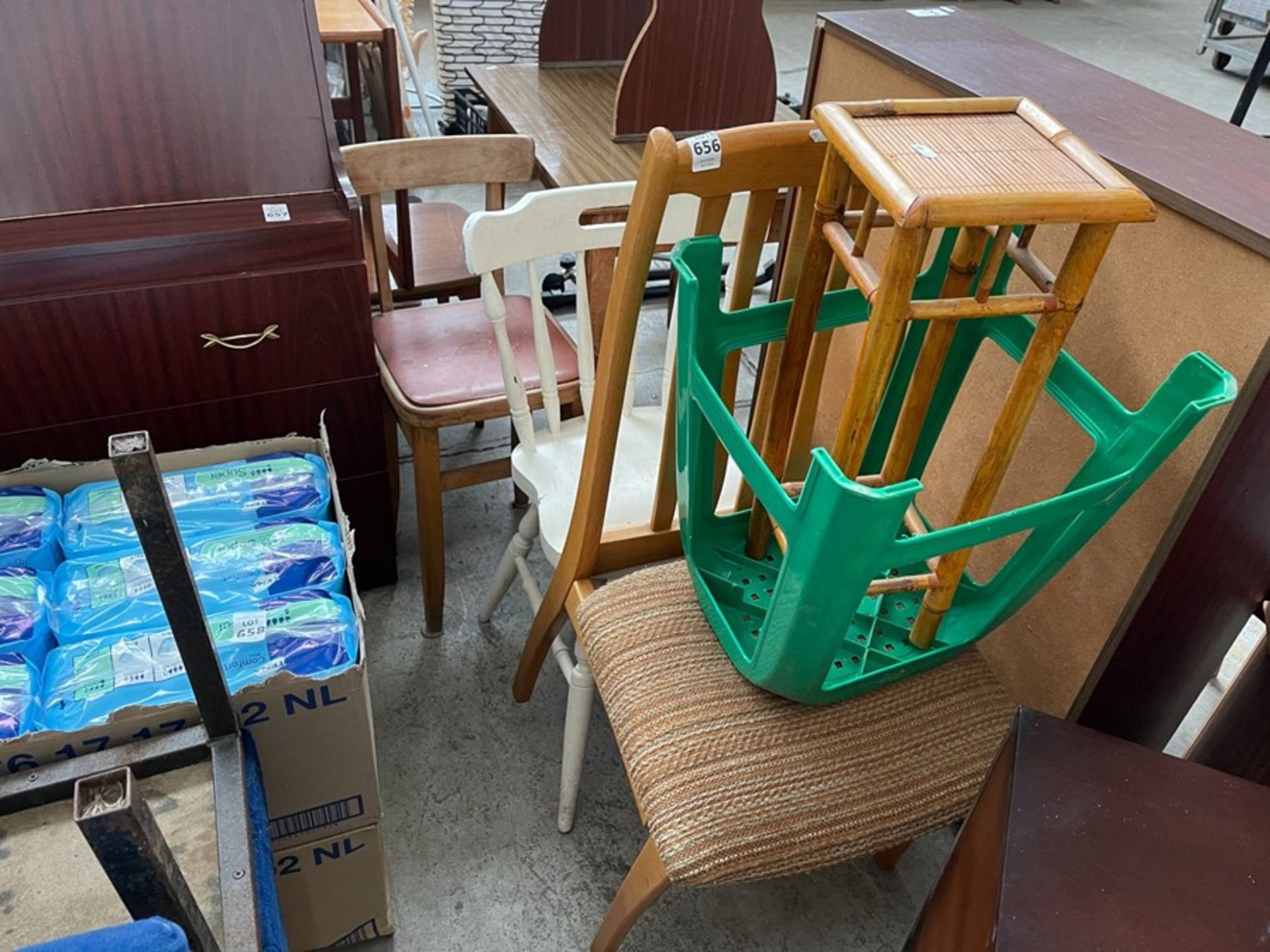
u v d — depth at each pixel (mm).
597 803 1401
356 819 1048
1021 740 724
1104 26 5926
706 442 944
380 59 2512
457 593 1728
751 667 911
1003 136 711
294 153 1288
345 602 998
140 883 505
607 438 1000
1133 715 1106
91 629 942
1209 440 879
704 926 1262
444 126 3543
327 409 1419
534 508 1395
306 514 1125
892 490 643
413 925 1239
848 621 771
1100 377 996
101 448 1302
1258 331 811
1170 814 673
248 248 1226
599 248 1294
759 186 871
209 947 577
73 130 1187
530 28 3402
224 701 800
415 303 2230
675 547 1174
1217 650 1012
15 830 784
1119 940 595
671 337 1316
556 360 1531
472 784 1414
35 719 849
